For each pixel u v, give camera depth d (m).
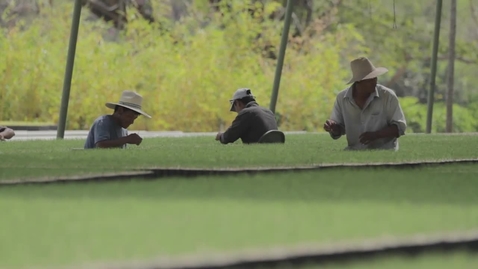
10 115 59.19
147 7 74.44
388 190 13.53
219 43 63.81
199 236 9.02
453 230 9.55
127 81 59.94
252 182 14.54
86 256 7.96
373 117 22.53
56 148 24.02
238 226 9.73
